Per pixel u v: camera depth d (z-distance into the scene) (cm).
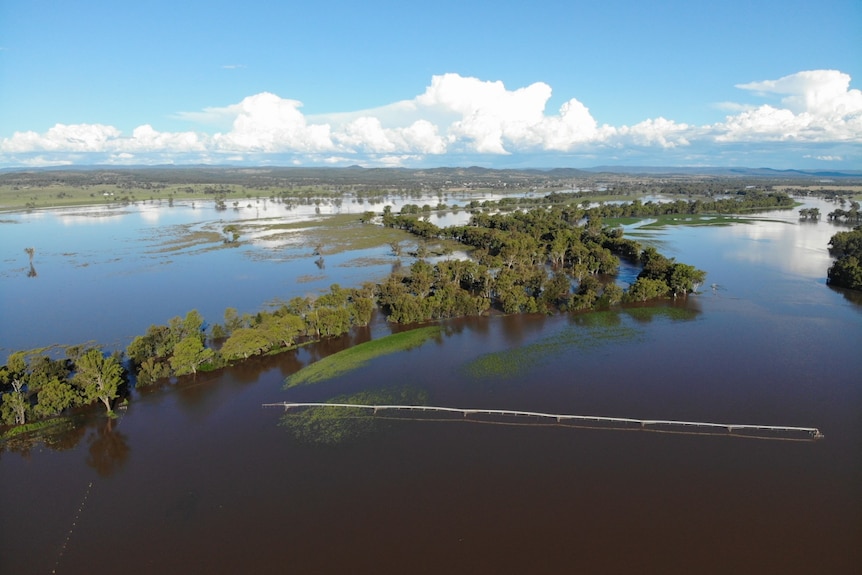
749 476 6788
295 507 6372
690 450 7375
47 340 12400
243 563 5562
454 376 9925
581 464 7094
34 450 7800
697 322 12725
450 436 7838
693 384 9375
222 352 10512
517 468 7019
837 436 7669
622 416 8338
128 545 5866
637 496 6431
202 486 6825
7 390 9456
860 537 5722
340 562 5538
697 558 5475
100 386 8719
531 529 5922
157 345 10994
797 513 6100
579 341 11588
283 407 8888
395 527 6003
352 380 9850
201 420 8531
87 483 6975
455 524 6022
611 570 5350
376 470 7050
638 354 10781
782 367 10025
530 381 9631
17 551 5816
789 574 5259
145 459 7481
